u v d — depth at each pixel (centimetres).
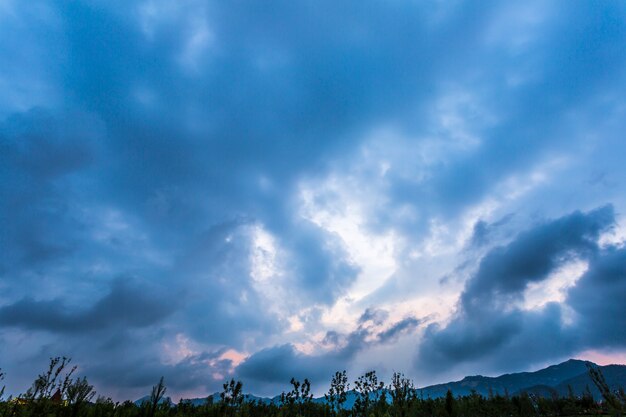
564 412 4544
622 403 2789
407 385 4706
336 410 4534
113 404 3106
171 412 3616
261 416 4366
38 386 2845
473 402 4603
